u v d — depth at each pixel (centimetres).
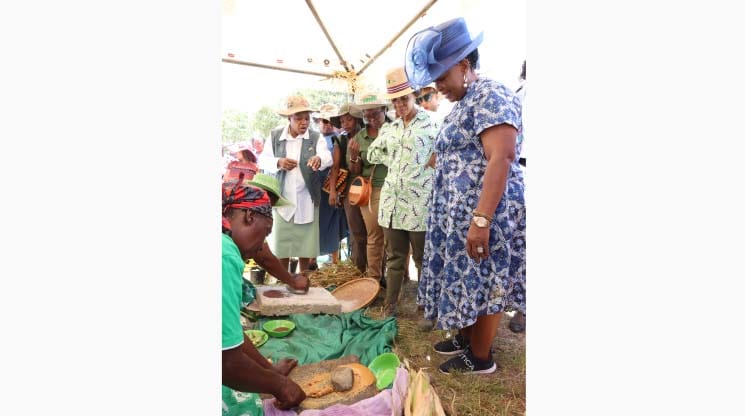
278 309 337
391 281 359
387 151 358
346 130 453
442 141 241
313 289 382
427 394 199
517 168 238
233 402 199
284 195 442
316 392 228
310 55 546
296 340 303
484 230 211
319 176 450
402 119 347
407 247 358
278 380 201
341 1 438
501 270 225
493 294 225
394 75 327
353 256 480
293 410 210
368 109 398
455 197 230
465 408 224
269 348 290
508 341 303
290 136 444
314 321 333
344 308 373
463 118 227
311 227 453
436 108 443
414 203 333
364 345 292
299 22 479
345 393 230
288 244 451
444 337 313
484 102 216
